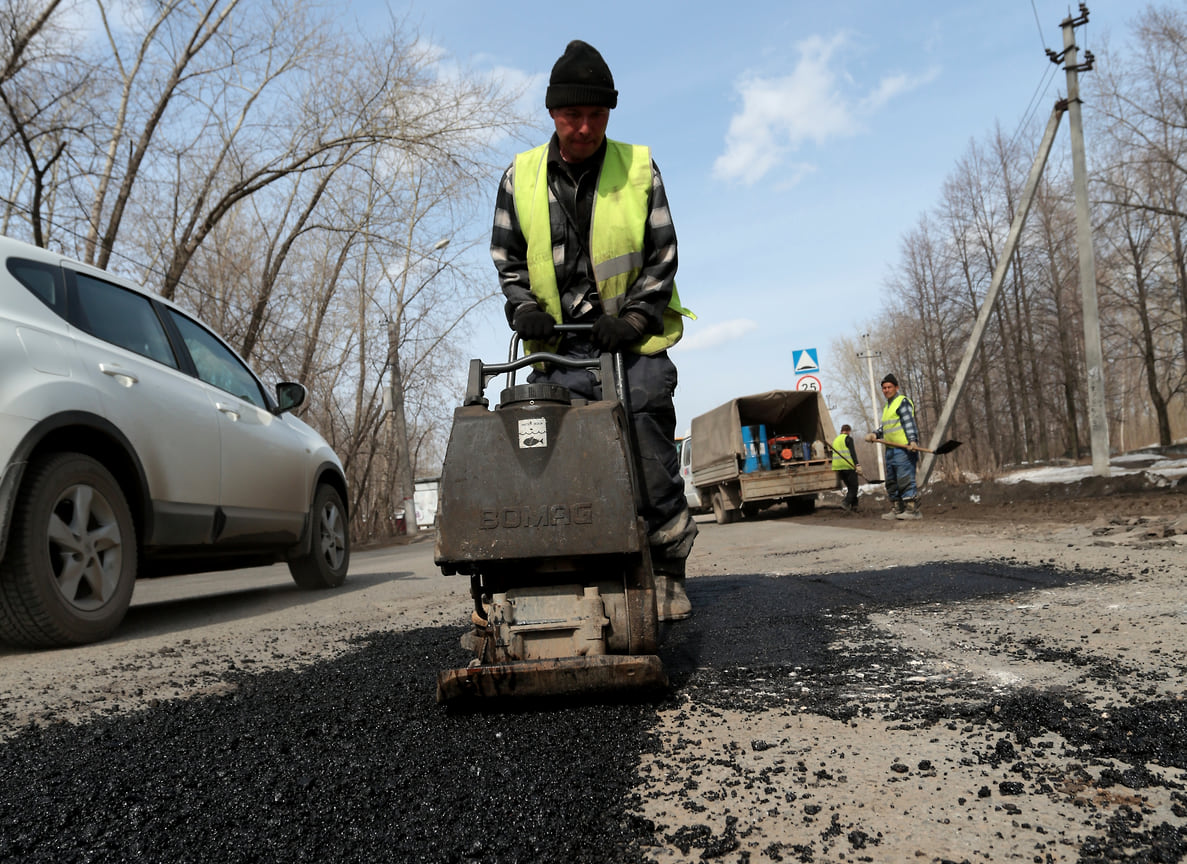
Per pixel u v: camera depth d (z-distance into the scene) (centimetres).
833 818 159
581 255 330
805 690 255
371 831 166
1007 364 4144
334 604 597
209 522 559
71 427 449
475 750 211
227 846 163
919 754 191
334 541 747
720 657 307
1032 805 159
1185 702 213
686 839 154
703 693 257
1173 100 3166
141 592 891
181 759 219
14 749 238
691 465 2097
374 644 398
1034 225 3916
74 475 440
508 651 250
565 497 244
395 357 2909
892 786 173
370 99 1777
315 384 2673
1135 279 3834
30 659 405
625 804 173
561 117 311
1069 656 272
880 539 845
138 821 177
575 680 235
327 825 170
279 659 378
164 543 516
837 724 219
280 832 168
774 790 175
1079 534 692
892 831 152
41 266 477
